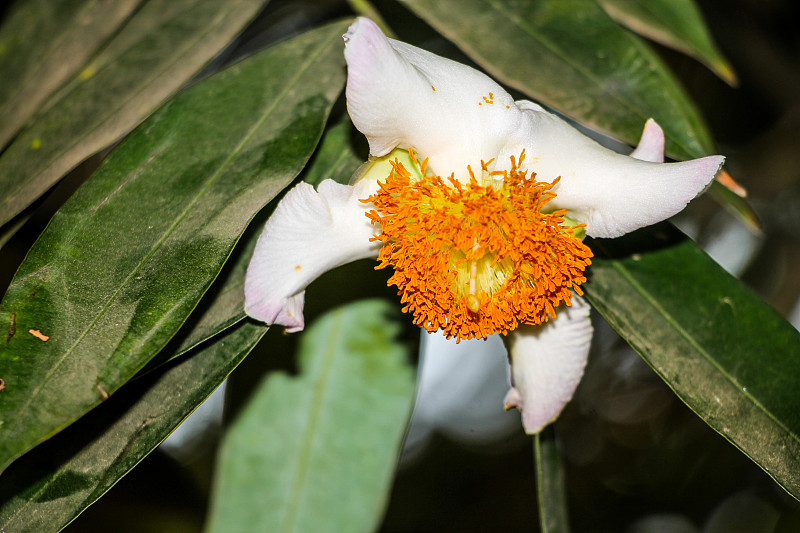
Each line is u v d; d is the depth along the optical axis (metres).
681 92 0.33
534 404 0.32
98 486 0.30
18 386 0.29
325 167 0.31
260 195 0.30
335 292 0.34
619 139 0.32
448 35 0.32
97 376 0.29
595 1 0.33
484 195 0.30
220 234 0.30
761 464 0.31
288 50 0.32
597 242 0.32
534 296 0.30
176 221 0.30
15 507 0.30
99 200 0.30
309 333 0.34
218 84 0.32
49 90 0.34
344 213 0.30
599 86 0.32
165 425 0.30
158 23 0.34
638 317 0.32
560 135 0.31
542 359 0.32
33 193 0.31
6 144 0.33
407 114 0.30
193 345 0.30
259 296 0.30
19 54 0.34
